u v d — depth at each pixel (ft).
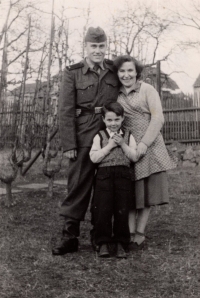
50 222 14.34
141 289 8.33
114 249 10.96
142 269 9.47
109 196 10.47
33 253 10.71
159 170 10.94
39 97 23.75
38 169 29.09
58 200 18.39
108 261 10.09
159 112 10.96
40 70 21.17
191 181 24.07
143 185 10.95
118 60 11.12
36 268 9.58
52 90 22.45
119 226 10.50
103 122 11.07
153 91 11.13
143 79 30.60
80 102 11.12
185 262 9.86
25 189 21.48
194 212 15.72
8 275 9.05
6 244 11.41
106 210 10.41
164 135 38.42
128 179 10.66
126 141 10.79
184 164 34.53
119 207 10.48
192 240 11.94
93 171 11.17
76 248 11.01
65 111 10.98
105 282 8.71
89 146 10.93
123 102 11.19
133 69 11.04
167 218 14.84
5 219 14.48
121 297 7.92
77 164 11.00
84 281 8.77
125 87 11.29
